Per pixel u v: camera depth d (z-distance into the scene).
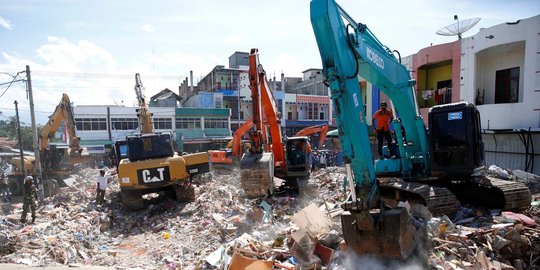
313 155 22.44
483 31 16.27
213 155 23.30
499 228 5.87
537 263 5.48
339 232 5.71
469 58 17.17
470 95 17.22
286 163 12.47
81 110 35.91
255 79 11.31
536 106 14.38
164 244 8.77
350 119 4.07
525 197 7.42
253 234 7.42
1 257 7.48
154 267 7.14
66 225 10.27
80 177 19.67
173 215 11.38
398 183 7.74
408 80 6.98
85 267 6.79
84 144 35.09
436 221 6.02
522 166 14.92
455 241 5.56
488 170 12.75
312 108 48.19
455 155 7.57
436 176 7.91
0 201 16.08
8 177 17.84
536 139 14.34
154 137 13.16
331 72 3.96
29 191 11.00
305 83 54.50
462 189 8.52
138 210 12.51
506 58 16.33
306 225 5.68
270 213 9.38
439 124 7.77
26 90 14.84
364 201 4.02
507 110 15.47
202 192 14.12
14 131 45.06
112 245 9.20
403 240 4.10
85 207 12.82
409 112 7.44
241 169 11.30
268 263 5.20
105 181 13.45
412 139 7.93
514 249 5.55
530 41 14.47
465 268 4.86
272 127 12.27
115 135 36.97
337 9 4.20
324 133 24.20
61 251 7.96
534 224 6.23
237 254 5.45
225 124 41.44
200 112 40.16
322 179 14.83
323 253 5.35
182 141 37.72
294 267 5.18
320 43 4.03
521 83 15.77
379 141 9.43
